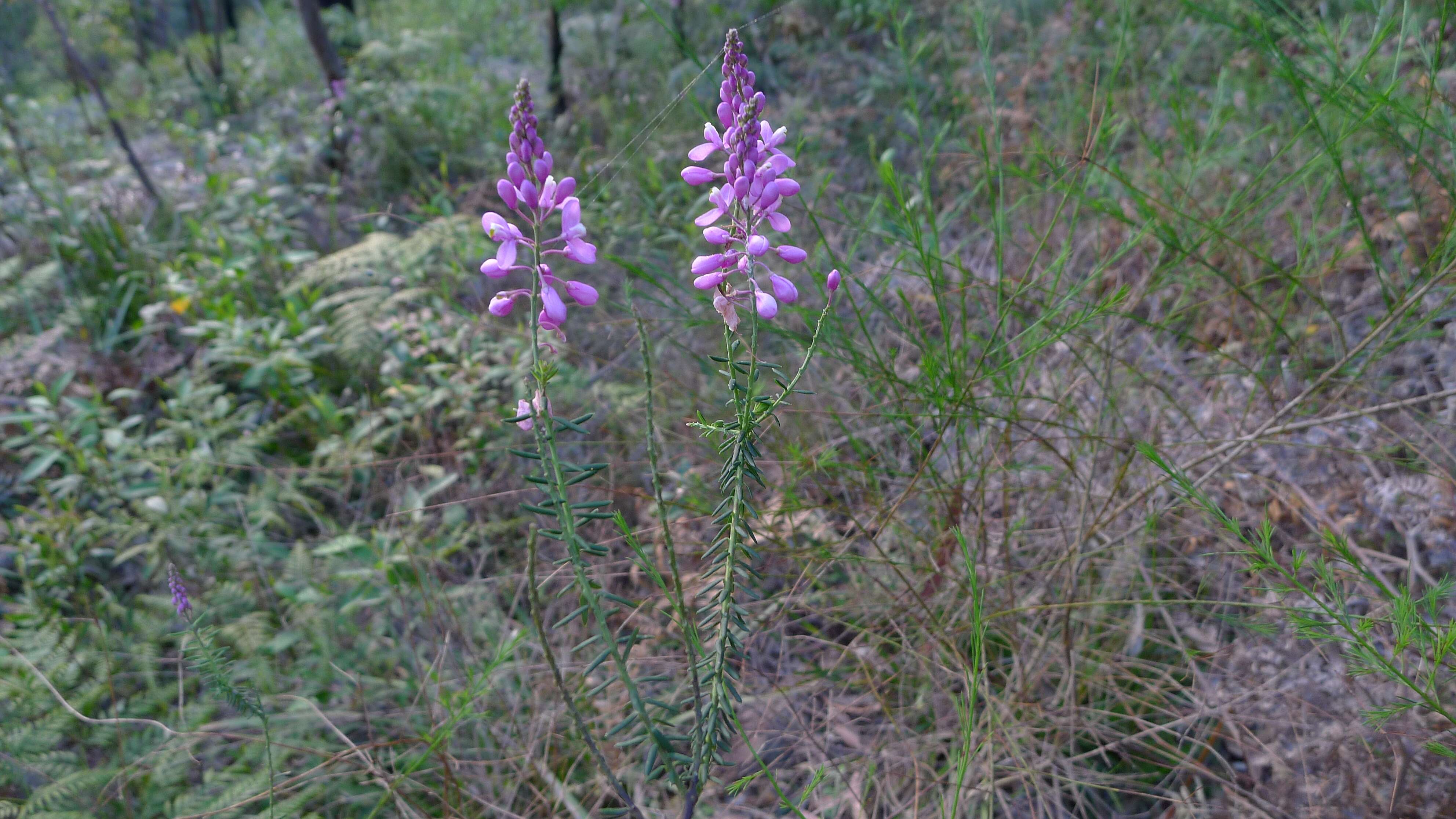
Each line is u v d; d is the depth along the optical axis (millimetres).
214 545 3182
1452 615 2141
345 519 3547
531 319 1401
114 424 3742
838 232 3771
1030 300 2566
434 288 4355
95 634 2859
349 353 3975
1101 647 2508
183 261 4750
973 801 2191
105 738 2463
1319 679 2135
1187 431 2852
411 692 2676
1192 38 4141
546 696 2600
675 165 5051
